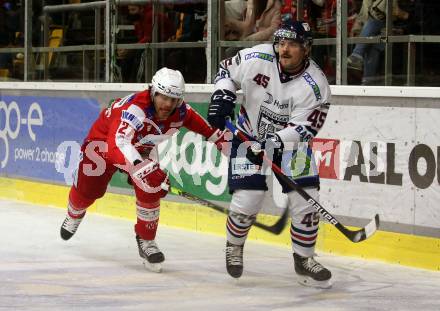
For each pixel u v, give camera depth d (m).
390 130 11.14
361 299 9.18
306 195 9.27
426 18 11.39
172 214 13.96
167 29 14.44
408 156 10.95
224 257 11.47
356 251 11.53
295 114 9.50
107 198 15.04
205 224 13.39
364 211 11.45
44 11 16.59
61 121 15.89
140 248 10.70
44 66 16.64
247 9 13.29
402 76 11.71
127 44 15.07
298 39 9.17
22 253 11.57
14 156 17.00
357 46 12.05
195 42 14.01
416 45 11.54
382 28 11.83
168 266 10.87
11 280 9.94
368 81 12.02
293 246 9.84
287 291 9.54
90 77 15.77
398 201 11.07
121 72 15.19
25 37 16.98
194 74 14.07
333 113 11.75
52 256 11.41
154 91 10.01
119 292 9.41
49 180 16.17
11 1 17.30
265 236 12.62
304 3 12.62
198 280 10.08
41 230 13.38
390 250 11.17
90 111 15.33
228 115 9.59
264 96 9.59
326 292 9.52
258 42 13.22
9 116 17.12
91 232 13.29
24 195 16.77
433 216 10.73
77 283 9.84
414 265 10.93
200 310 8.64
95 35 15.61
